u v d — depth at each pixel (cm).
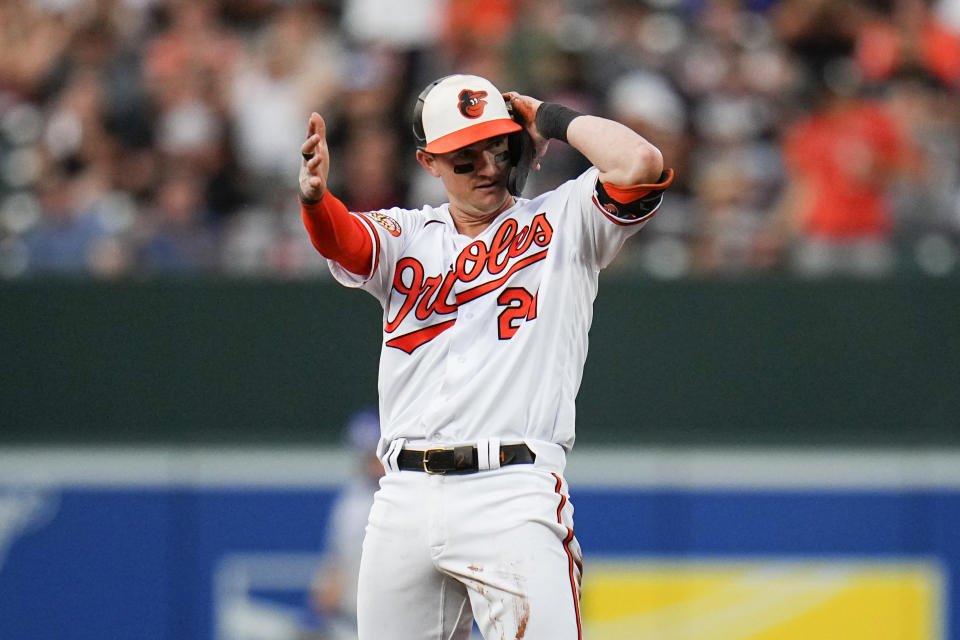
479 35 3369
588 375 2483
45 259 2894
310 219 1241
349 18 3525
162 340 2523
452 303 1288
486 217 1324
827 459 2466
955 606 2447
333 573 2483
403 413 1288
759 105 3231
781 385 2470
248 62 3356
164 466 2520
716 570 2462
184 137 3075
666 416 2477
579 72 3173
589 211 1274
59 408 2522
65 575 2517
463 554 1232
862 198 2981
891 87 3353
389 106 3131
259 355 2522
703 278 2472
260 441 2517
